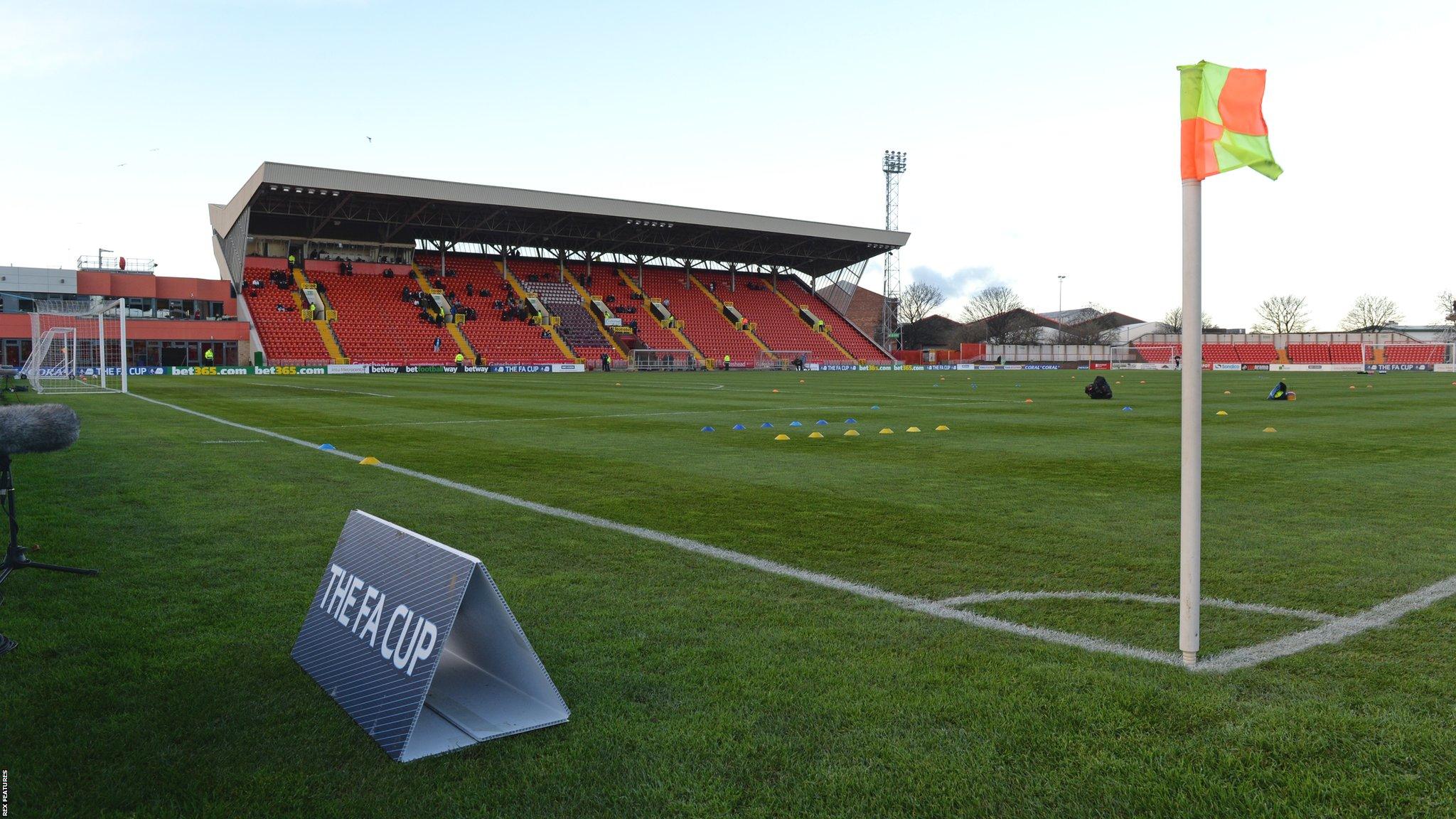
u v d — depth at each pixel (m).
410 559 3.12
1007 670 3.42
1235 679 3.33
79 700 3.11
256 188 43.22
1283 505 7.20
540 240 61.06
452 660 3.36
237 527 6.17
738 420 16.20
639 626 3.96
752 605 4.31
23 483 8.17
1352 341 73.50
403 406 20.06
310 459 10.12
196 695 3.16
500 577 4.83
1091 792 2.50
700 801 2.44
